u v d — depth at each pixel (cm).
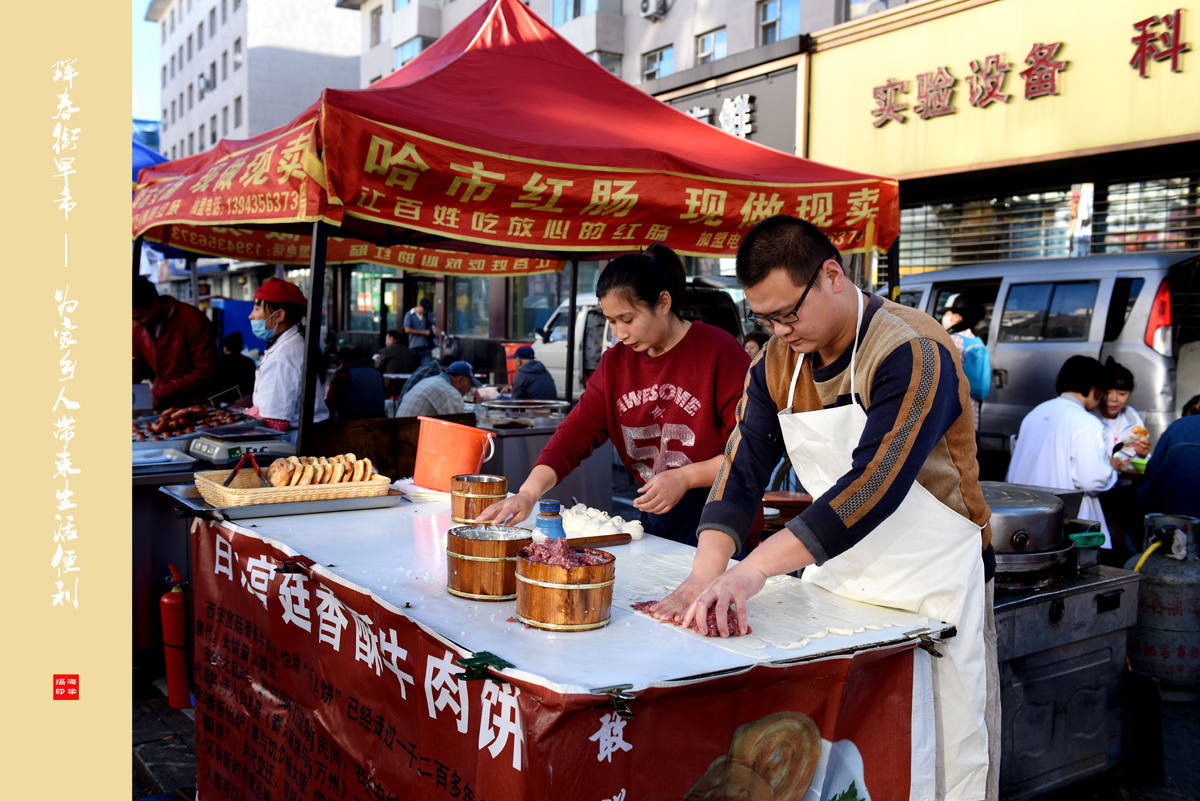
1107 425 448
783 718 151
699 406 245
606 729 131
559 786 127
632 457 267
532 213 367
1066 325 711
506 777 134
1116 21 815
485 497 235
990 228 1019
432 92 388
